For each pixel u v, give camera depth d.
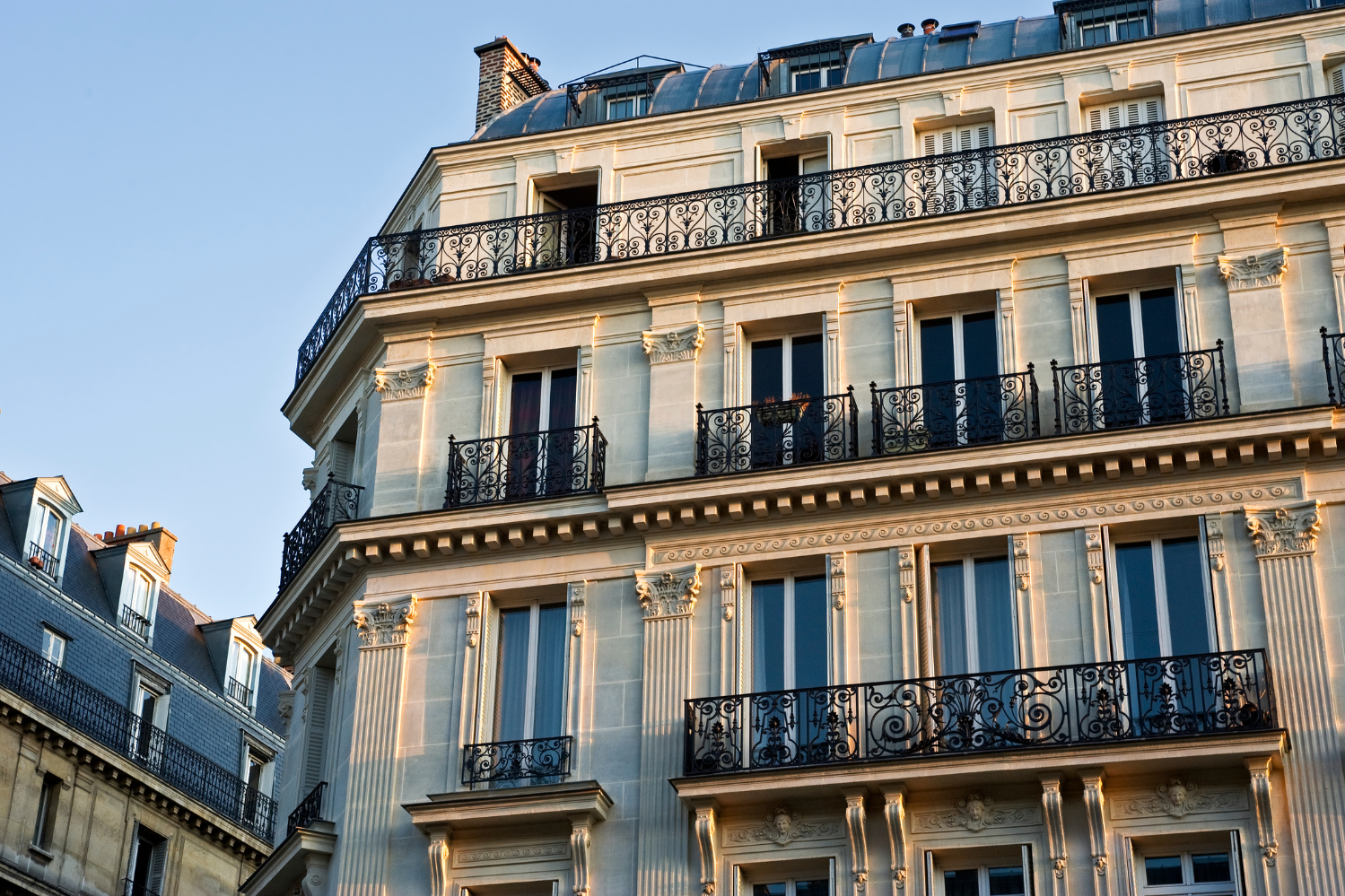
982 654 26.64
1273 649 25.22
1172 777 24.67
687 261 29.64
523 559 28.70
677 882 25.75
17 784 40.31
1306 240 27.73
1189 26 31.05
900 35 34.16
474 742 27.67
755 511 27.67
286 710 33.38
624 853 26.20
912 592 26.80
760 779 25.55
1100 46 30.20
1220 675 25.06
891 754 25.52
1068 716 25.33
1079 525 26.67
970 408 27.70
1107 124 30.06
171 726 46.09
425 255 31.45
